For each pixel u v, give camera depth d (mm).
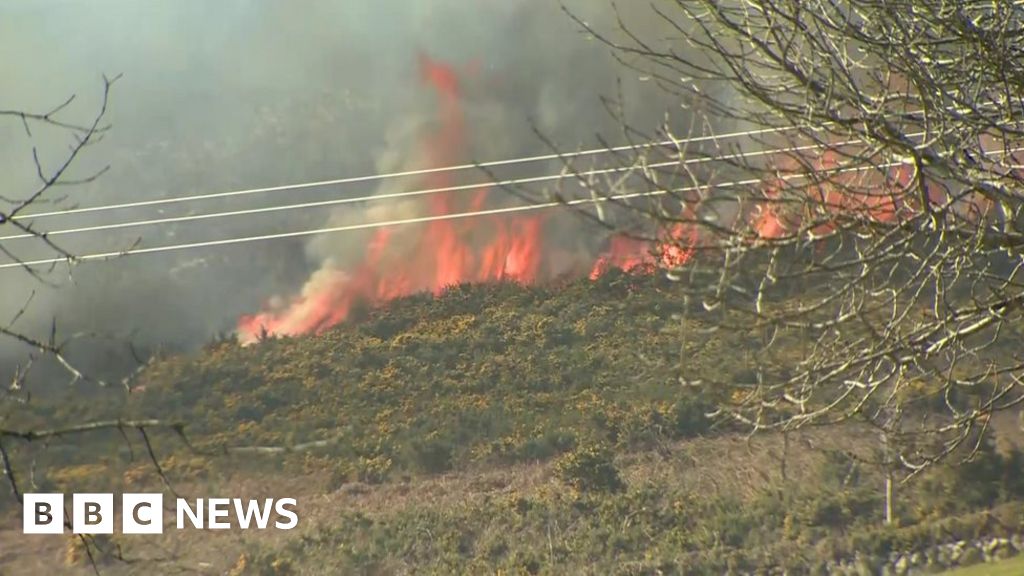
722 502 79125
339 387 109938
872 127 29469
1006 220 30688
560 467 86812
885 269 37375
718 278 29812
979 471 75500
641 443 91625
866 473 78625
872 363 34531
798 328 30250
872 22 32438
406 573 75750
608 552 74875
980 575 61031
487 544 78062
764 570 70188
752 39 30719
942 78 32781
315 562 77688
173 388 109375
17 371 27391
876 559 68688
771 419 88812
